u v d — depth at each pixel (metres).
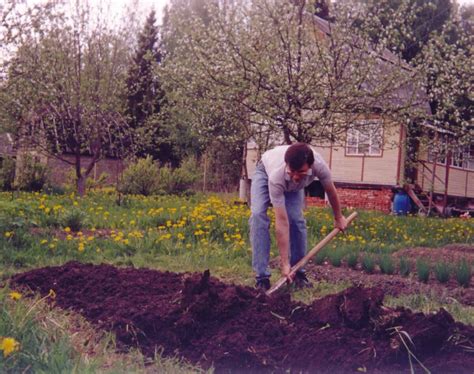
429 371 3.45
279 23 13.39
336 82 13.22
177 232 9.29
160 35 35.44
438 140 17.45
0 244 7.38
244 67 13.05
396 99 14.98
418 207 22.61
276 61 13.38
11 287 5.10
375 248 9.19
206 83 13.99
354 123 14.44
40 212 10.06
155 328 3.91
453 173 25.86
